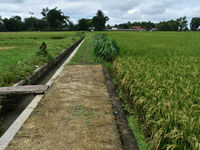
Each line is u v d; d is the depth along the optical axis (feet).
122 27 392.27
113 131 8.87
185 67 17.44
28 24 305.73
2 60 27.66
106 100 12.80
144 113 10.17
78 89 15.08
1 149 8.21
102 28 296.10
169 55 25.71
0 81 16.69
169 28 339.57
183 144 6.75
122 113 11.74
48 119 9.87
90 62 29.66
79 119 9.91
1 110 13.15
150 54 27.86
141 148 8.50
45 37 106.32
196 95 10.55
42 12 279.08
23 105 15.16
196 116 8.17
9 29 291.79
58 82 17.15
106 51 29.76
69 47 49.16
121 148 7.66
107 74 21.26
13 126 10.14
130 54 28.60
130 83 14.52
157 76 14.14
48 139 8.09
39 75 22.58
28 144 7.77
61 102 12.21
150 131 9.16
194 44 46.68
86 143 7.84
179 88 11.78
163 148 7.64
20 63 22.45
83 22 284.82
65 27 313.12
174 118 7.80
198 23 362.74
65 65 27.12
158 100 9.91
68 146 7.63
